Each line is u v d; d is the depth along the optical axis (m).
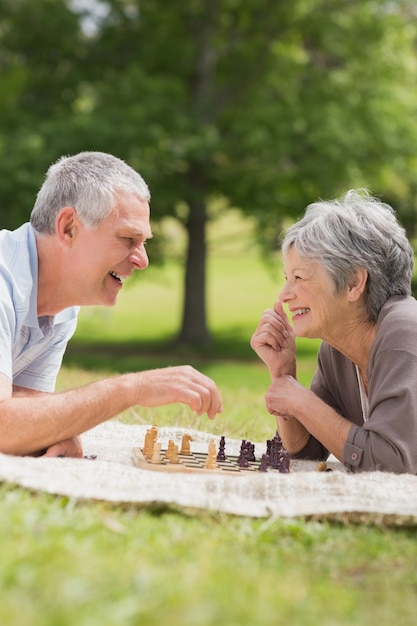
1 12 24.72
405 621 2.30
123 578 2.34
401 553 2.97
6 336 3.92
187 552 2.67
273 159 23.52
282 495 3.42
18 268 4.10
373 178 25.27
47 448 3.90
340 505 3.29
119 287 4.30
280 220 25.44
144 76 23.67
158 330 32.31
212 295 38.53
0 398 3.76
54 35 24.69
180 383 3.86
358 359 4.53
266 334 4.57
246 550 2.84
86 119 22.27
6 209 22.47
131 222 4.13
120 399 3.80
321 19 25.03
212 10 24.92
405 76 26.00
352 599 2.39
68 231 4.12
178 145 22.83
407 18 26.62
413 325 4.15
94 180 4.08
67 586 2.19
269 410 4.46
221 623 2.09
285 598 2.29
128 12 25.14
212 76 25.20
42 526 2.72
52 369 4.72
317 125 23.58
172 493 3.29
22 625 1.96
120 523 2.94
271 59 25.11
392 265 4.37
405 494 3.52
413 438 4.01
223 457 4.32
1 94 24.06
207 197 26.70
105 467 3.56
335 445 4.20
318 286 4.34
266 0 25.09
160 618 2.08
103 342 29.70
